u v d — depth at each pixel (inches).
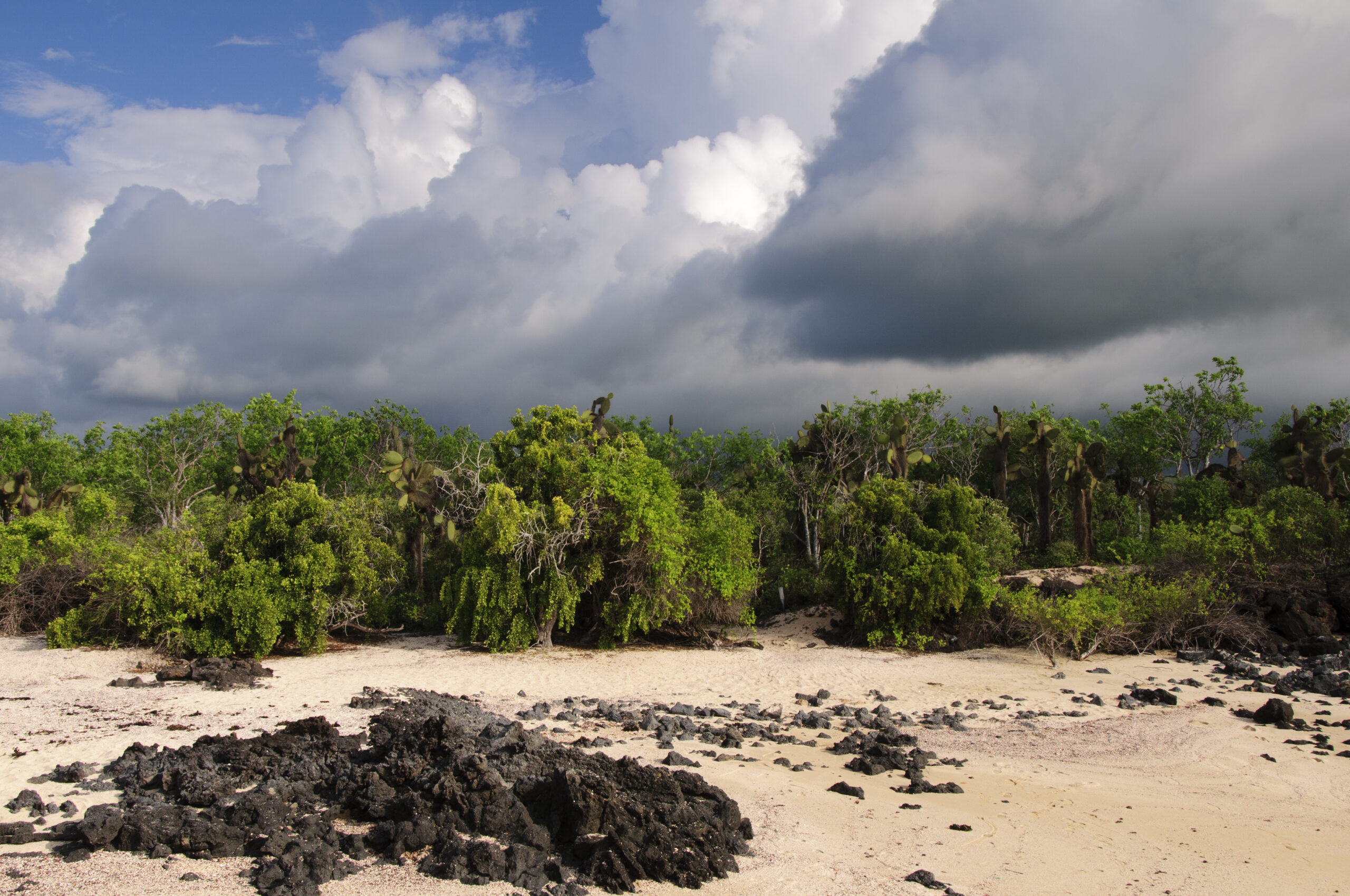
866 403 1903.3
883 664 904.9
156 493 1978.3
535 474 1040.8
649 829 311.1
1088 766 488.7
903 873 312.8
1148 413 2011.6
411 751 380.5
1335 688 708.0
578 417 1108.5
